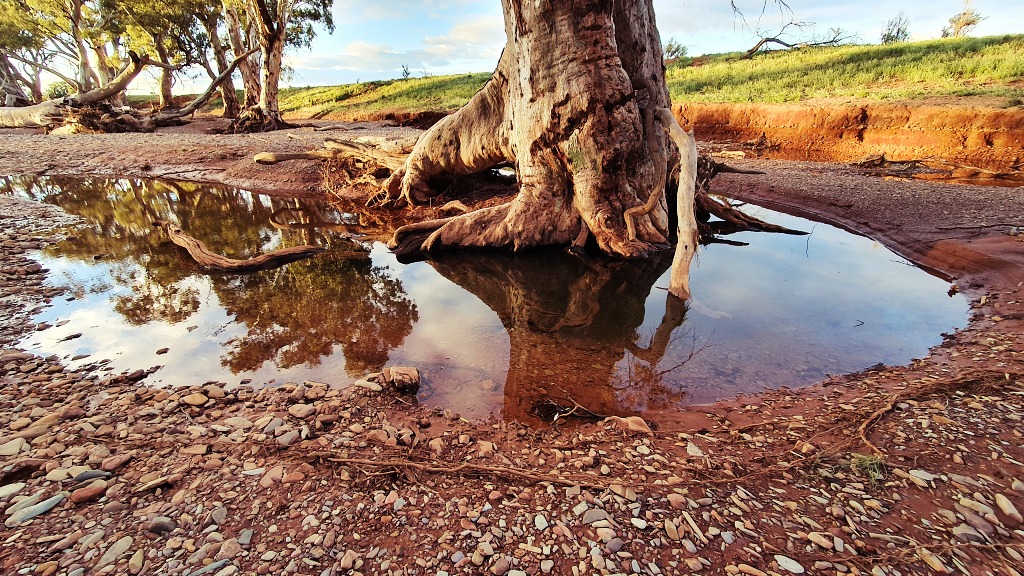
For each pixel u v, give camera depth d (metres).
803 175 14.05
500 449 3.40
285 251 8.45
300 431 3.47
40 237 9.16
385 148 13.69
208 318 5.93
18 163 17.00
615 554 2.43
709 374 4.69
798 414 3.85
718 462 3.19
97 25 34.16
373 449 3.32
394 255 9.20
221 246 9.34
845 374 4.60
